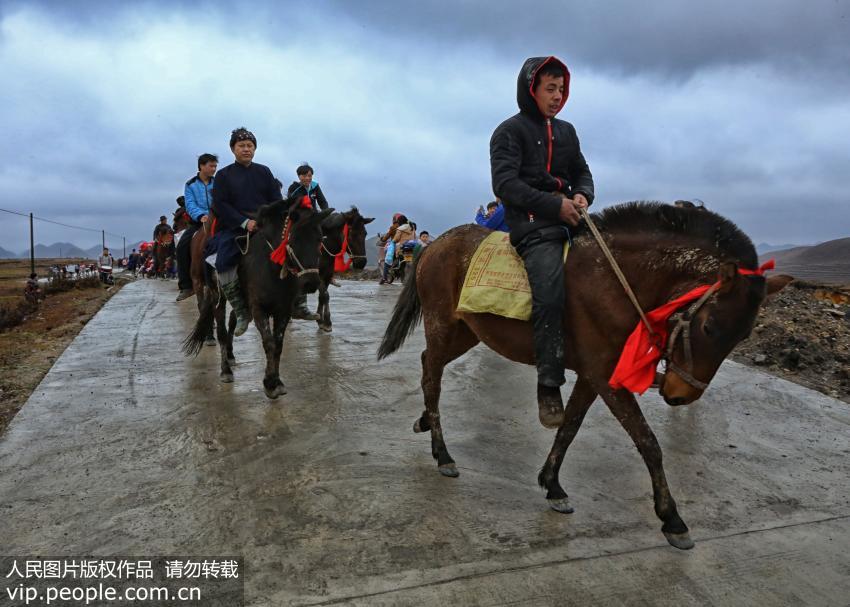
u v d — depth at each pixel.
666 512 2.85
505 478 3.64
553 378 2.93
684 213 2.88
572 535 2.98
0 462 3.65
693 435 4.40
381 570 2.64
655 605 2.47
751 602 2.50
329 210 4.88
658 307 2.83
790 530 3.09
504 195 3.13
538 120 3.35
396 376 5.85
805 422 4.69
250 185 5.38
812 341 6.60
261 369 6.03
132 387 5.30
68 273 17.47
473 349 7.17
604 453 4.06
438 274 3.76
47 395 5.01
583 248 3.02
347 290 13.82
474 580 2.59
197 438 4.12
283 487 3.41
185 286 7.12
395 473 3.65
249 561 2.68
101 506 3.14
